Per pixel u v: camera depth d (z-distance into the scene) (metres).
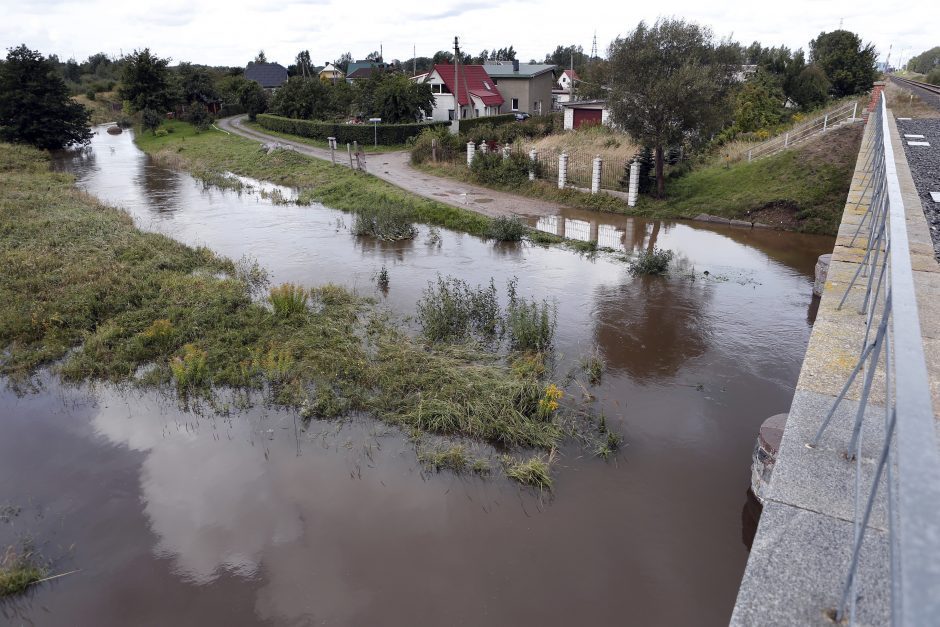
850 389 3.16
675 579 5.41
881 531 2.19
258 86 54.06
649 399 8.28
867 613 1.87
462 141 30.06
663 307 11.62
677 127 19.19
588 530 5.98
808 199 17.69
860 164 10.52
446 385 8.37
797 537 2.19
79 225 17.00
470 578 5.45
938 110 18.12
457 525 6.09
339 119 44.38
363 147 36.44
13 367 9.39
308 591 5.35
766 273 13.68
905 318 1.59
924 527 1.02
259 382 8.85
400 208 18.84
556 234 17.59
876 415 2.90
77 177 29.36
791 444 2.72
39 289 12.01
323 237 17.47
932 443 1.16
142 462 7.19
